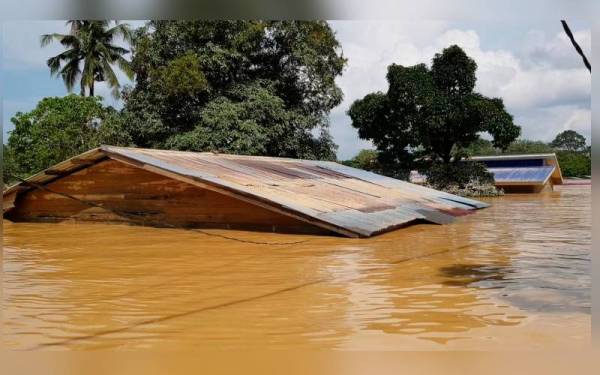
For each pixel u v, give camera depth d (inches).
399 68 1057.5
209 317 183.0
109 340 160.6
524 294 210.8
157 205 451.8
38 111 861.8
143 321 179.2
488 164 1197.1
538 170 1120.8
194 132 864.3
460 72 1048.8
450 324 172.4
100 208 478.6
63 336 164.7
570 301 199.6
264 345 154.6
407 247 335.3
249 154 867.4
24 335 166.1
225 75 935.7
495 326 169.9
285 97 1011.3
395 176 1079.0
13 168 816.3
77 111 877.8
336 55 1016.9
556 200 858.8
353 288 223.5
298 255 307.1
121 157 434.0
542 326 169.3
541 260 287.9
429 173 1043.3
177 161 469.1
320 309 191.5
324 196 470.6
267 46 977.5
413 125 1055.6
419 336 160.9
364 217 418.0
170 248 340.5
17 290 226.2
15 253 329.1
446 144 1071.0
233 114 862.5
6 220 513.7
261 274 254.5
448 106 1015.6
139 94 923.4
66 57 1034.1
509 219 532.1
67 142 842.8
